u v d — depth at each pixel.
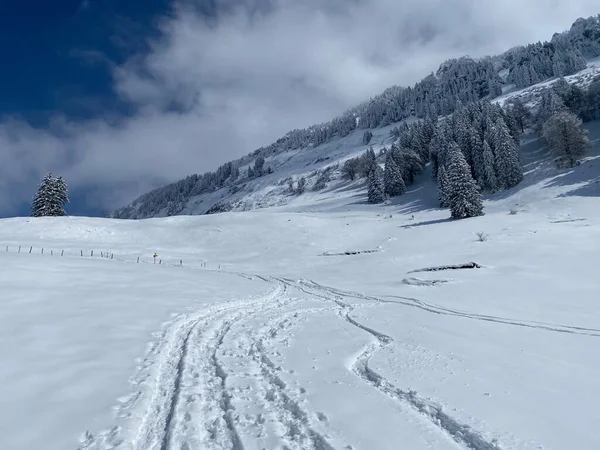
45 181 69.44
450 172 57.97
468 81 191.75
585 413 6.63
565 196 56.66
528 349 11.08
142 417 6.46
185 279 24.38
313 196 129.88
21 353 8.75
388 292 24.88
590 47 155.62
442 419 6.51
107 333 10.96
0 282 14.94
